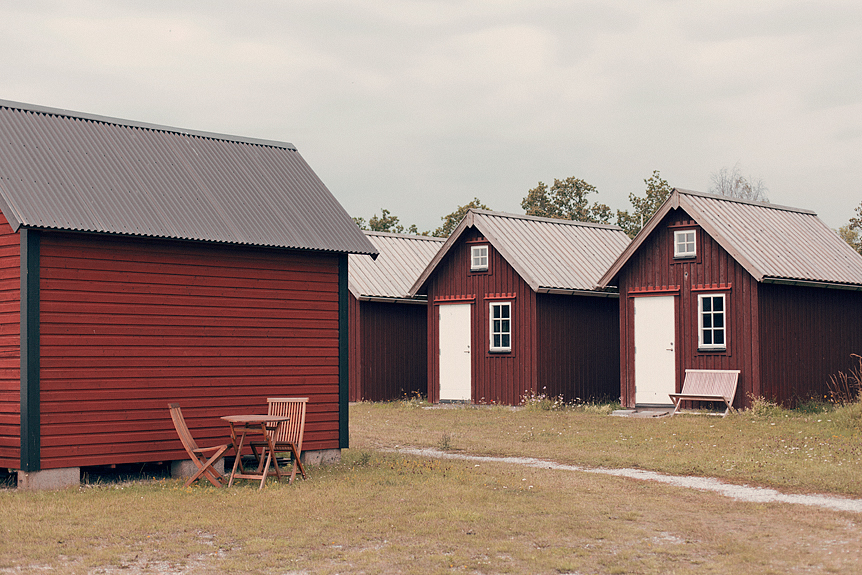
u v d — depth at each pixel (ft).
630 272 83.35
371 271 102.99
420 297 102.63
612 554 31.63
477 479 45.60
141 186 48.44
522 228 95.61
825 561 30.50
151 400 45.85
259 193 53.52
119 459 44.65
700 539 33.71
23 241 42.14
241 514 37.24
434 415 79.77
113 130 52.19
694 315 78.79
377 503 39.47
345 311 54.03
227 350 48.75
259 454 48.03
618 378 95.91
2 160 44.73
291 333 51.44
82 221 43.21
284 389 50.93
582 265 94.27
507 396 89.51
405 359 103.04
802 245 83.56
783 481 45.06
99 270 44.42
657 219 81.00
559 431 66.08
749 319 75.15
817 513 38.09
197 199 49.85
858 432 59.41
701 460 51.37
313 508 38.42
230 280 49.06
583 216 160.66
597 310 94.12
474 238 93.25
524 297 88.74
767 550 31.99
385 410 85.56
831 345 82.38
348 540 33.30
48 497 40.09
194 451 44.16
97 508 37.96
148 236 44.75
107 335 44.55
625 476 47.93
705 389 76.43
